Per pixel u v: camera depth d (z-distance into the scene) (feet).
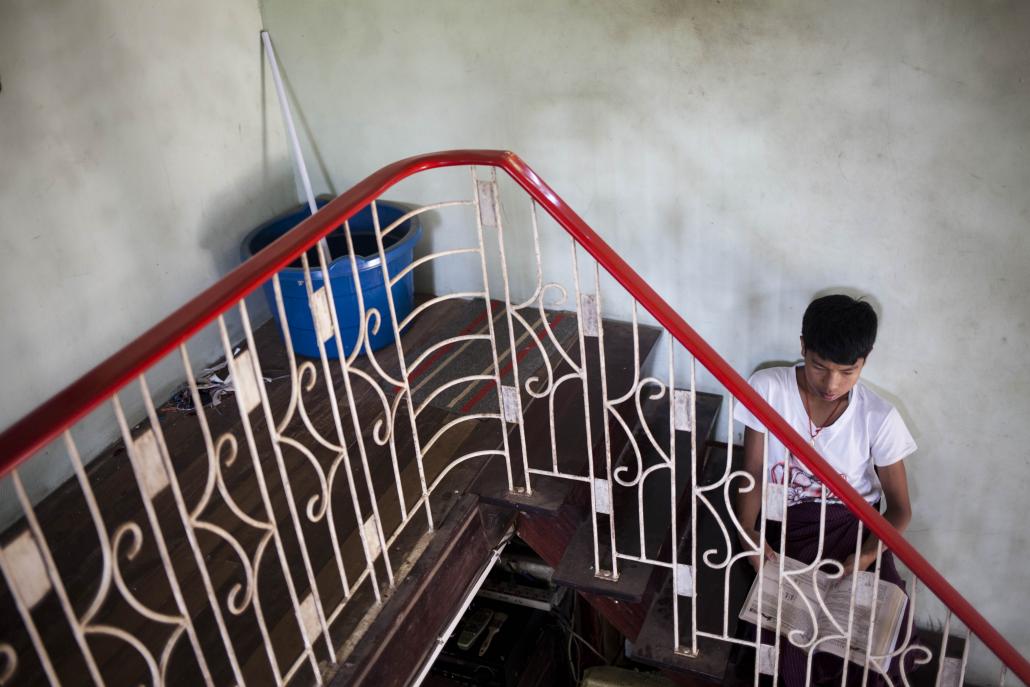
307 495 8.50
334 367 10.54
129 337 9.73
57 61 8.53
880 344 9.76
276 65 10.88
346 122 11.32
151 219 9.78
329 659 6.74
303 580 7.48
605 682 11.39
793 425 8.85
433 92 10.68
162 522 8.29
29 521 4.36
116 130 9.22
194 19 10.00
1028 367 9.18
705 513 9.89
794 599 7.98
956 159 8.57
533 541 9.05
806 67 8.80
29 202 8.44
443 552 7.75
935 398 9.78
